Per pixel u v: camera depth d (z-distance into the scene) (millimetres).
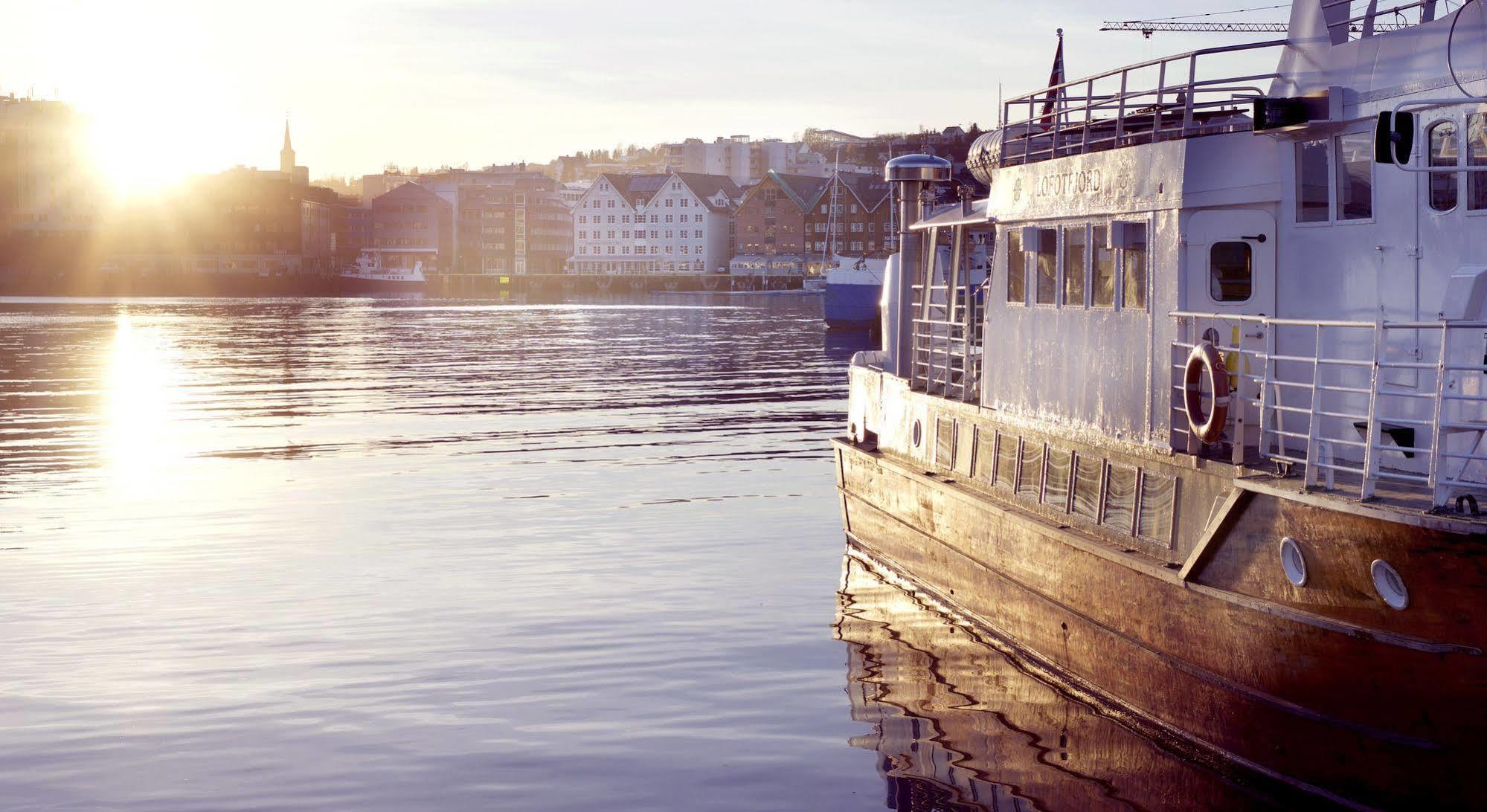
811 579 21547
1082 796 12438
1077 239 15383
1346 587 10539
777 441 40344
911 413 20578
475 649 17578
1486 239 11219
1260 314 13141
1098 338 14805
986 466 17609
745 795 12664
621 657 17203
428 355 82188
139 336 103312
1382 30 14172
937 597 19078
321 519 27516
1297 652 11055
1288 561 11031
